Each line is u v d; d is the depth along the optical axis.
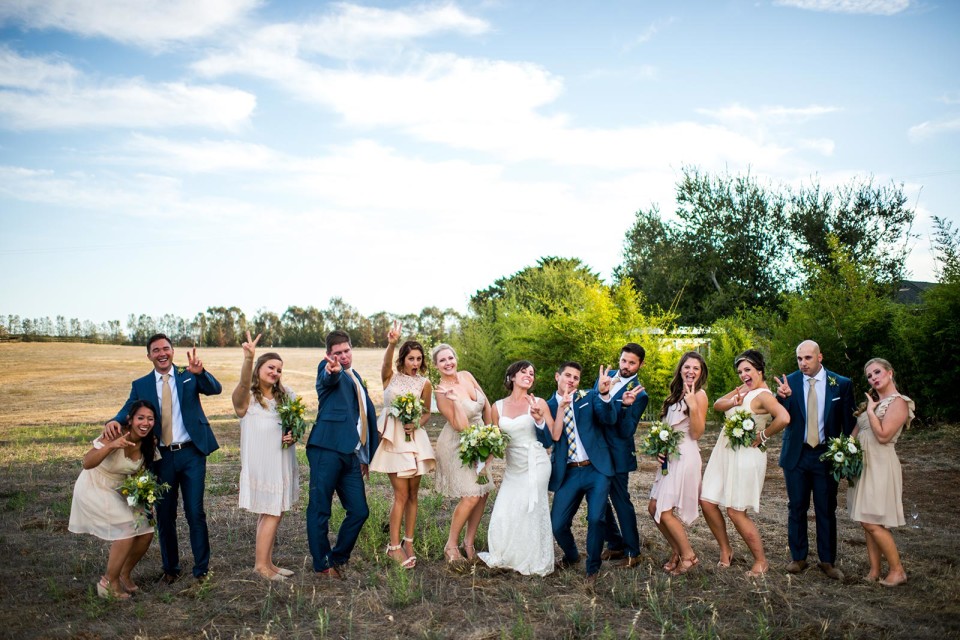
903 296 24.89
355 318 99.25
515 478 6.32
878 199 31.38
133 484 5.53
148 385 5.93
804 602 5.30
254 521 8.06
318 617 5.15
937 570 6.03
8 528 7.77
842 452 5.65
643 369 17.48
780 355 15.75
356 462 6.28
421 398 6.65
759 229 32.56
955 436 12.50
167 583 5.93
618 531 6.71
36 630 4.93
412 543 6.61
